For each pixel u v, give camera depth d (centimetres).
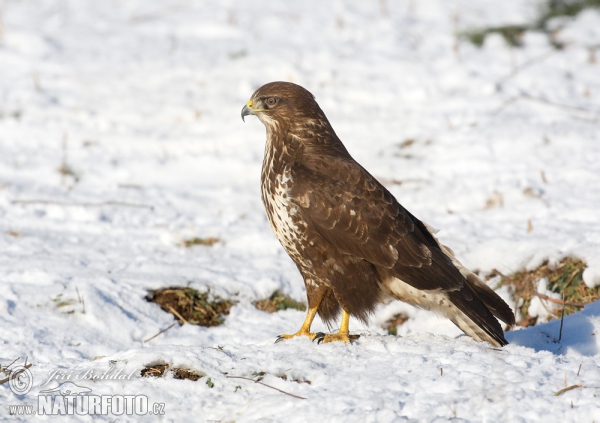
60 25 2366
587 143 1577
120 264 1217
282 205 927
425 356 802
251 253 1298
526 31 2184
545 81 1900
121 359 839
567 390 690
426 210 1422
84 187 1559
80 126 1784
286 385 765
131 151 1706
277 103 955
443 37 2203
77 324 1043
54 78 1994
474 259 1207
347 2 2509
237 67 2022
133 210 1452
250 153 1691
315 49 2119
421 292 919
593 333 936
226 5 2528
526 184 1447
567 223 1304
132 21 2416
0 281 1120
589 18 2225
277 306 1153
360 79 1933
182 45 2198
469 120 1725
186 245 1319
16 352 957
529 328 975
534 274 1160
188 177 1623
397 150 1641
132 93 1930
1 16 2411
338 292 923
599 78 1927
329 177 915
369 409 685
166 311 1113
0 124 1766
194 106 1867
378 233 902
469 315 884
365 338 888
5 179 1557
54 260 1216
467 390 707
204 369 802
